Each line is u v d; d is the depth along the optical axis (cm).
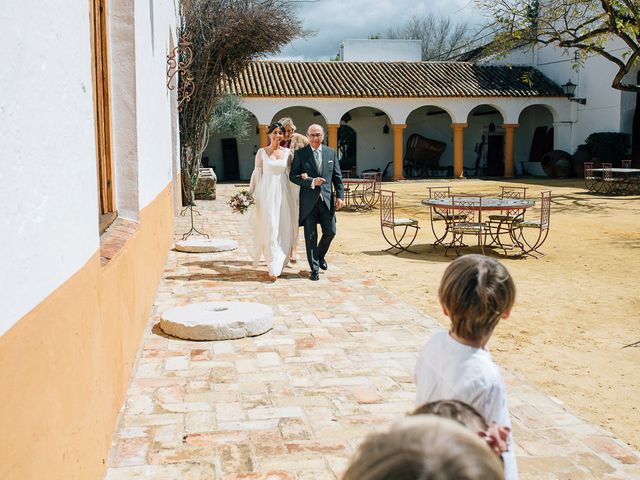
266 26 1788
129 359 466
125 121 561
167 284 793
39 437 208
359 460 84
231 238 1186
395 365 507
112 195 541
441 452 80
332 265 942
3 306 177
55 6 246
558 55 3262
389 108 3109
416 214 1773
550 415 416
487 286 197
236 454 358
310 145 825
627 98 2875
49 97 234
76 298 270
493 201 1140
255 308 621
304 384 466
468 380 198
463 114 3169
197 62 1808
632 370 549
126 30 556
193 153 1908
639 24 1752
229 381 471
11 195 188
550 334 654
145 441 373
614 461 353
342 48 3806
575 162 2939
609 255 1116
